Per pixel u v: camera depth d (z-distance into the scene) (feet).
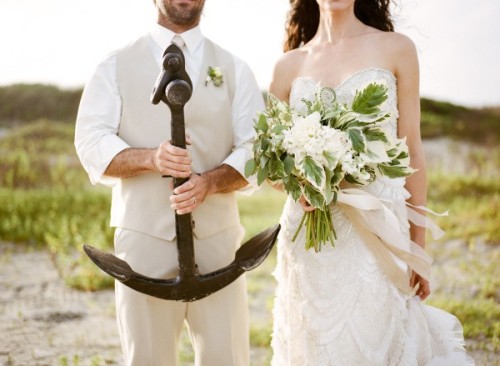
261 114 9.46
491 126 61.87
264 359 15.85
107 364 15.61
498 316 18.51
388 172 9.43
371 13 11.76
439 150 57.31
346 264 10.15
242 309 10.64
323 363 10.15
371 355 9.94
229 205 10.68
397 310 10.10
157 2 10.36
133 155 9.89
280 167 9.25
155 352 10.19
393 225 9.84
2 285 22.77
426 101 68.95
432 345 10.73
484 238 28.84
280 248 10.98
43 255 27.35
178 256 9.29
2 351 16.46
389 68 10.25
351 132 9.02
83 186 42.88
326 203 9.36
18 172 44.11
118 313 10.43
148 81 10.31
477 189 41.50
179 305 10.36
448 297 20.57
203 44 10.68
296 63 10.96
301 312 10.45
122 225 10.36
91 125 10.27
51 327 18.44
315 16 12.07
